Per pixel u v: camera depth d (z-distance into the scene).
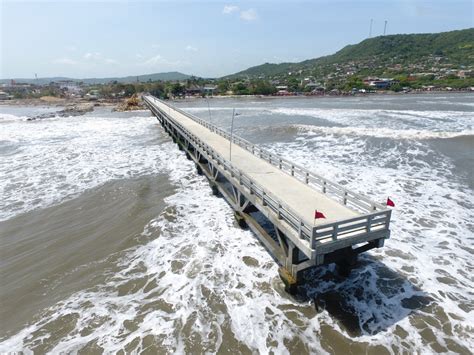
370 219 8.70
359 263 10.84
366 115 48.72
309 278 10.24
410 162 22.27
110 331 8.23
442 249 11.55
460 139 28.31
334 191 10.91
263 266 10.80
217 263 10.98
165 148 29.03
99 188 18.59
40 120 54.50
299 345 7.65
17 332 8.34
